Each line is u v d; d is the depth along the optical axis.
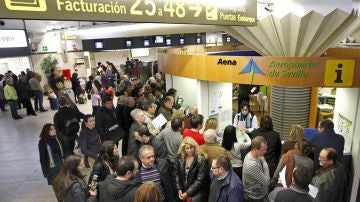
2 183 5.27
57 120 5.36
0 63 14.20
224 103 6.88
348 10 5.01
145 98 6.49
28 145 7.18
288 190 2.44
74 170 2.89
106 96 5.11
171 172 3.39
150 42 17.17
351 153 4.91
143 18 2.52
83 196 2.80
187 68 6.36
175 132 4.05
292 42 5.81
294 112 6.25
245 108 5.45
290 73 4.98
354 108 4.80
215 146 3.51
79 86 12.18
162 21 2.68
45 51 14.02
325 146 4.04
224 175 2.78
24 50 10.31
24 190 4.99
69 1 2.04
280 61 5.01
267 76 5.18
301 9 5.24
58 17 2.00
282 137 6.45
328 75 4.74
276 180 3.45
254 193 3.13
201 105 6.29
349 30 5.42
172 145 4.00
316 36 5.53
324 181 3.17
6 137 7.86
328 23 5.31
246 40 6.53
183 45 18.64
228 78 5.57
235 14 3.54
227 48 13.68
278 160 4.02
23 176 5.52
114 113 5.59
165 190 3.25
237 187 2.72
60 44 14.52
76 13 2.09
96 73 13.92
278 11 5.52
